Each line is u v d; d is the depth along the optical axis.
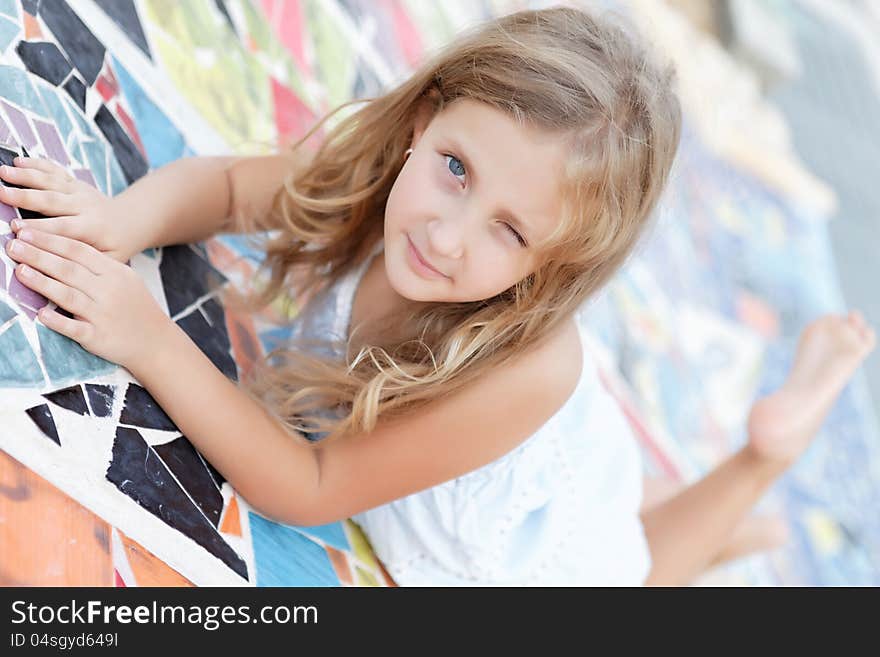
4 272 1.26
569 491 2.01
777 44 4.88
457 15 3.35
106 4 1.85
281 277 1.95
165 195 1.63
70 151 1.52
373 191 1.84
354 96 2.69
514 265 1.52
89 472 1.25
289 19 2.58
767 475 2.50
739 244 3.90
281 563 1.58
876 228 4.63
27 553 1.14
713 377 3.36
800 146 4.64
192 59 2.10
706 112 4.10
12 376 1.20
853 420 3.80
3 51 1.45
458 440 1.69
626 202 1.59
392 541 1.93
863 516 3.49
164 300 1.64
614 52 1.60
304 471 1.61
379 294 1.86
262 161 1.91
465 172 1.49
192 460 1.49
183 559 1.36
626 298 3.22
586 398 2.03
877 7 6.00
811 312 3.94
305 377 1.78
